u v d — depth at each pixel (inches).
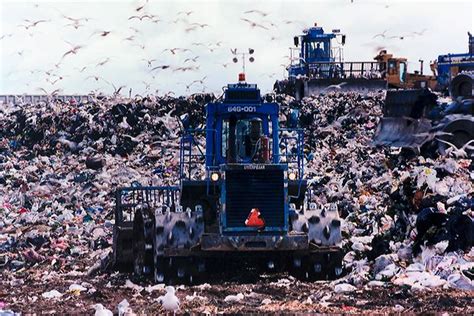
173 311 1473.9
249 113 1951.3
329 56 5753.0
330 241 1862.7
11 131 4768.7
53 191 3412.9
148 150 4217.5
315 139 4116.6
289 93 5649.6
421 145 3294.8
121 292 1737.2
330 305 1509.6
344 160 3543.3
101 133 4463.6
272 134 1948.8
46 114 4753.9
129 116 4566.9
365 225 2231.8
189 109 4591.5
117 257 2054.6
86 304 1600.6
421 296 1557.6
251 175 1838.1
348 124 4387.3
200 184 1915.6
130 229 2062.0
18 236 2498.8
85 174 3686.0
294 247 1813.5
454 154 2837.1
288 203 1877.5
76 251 2393.0
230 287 1752.0
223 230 1819.6
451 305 1471.5
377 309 1460.4
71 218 2837.1
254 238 1815.9
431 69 5964.6
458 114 3329.2
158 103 4702.3
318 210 1889.8
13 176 3848.4
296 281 1836.9
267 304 1537.9
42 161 4217.5
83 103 5014.8
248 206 1829.5
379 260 1813.5
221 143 1952.5
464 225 1803.6
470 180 2454.5
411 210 2075.5
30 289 1822.1
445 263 1710.1
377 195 2625.5
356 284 1732.3
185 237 1839.3
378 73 5733.3
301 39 5812.0
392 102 3627.0
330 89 5442.9
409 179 2153.1
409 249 1843.0
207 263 1904.5
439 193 2066.9
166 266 1846.7
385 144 3538.4
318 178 3053.6
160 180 3368.6
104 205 3088.1
